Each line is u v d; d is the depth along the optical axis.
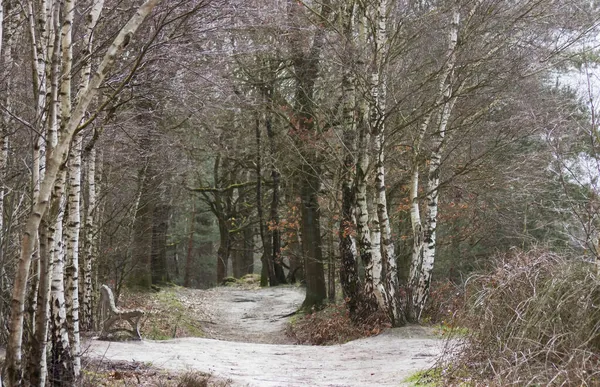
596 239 8.30
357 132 17.45
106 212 18.69
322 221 25.11
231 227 40.06
